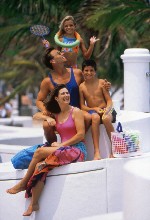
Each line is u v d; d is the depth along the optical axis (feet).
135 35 101.71
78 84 55.47
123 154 52.11
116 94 145.38
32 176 49.88
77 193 50.90
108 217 39.09
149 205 34.71
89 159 53.93
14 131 91.45
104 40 93.91
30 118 135.33
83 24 87.30
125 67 69.46
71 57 57.62
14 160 51.96
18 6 91.09
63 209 50.85
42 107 55.21
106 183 51.70
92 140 53.67
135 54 68.39
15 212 51.55
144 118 56.49
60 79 55.21
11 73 177.88
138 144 52.75
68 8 90.48
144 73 68.90
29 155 51.78
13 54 134.41
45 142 56.13
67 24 57.26
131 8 81.30
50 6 89.56
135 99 68.90
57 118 52.31
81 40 57.82
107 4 88.07
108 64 109.60
